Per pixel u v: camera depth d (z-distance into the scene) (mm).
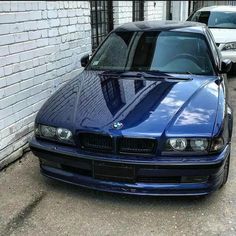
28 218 3299
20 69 4461
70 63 5938
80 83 4141
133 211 3402
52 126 3428
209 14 9570
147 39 4656
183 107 3453
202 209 3441
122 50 4637
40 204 3508
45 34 5039
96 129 3215
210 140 3156
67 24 5719
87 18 6484
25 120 4602
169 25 4910
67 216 3328
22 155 4508
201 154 3168
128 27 4961
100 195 3645
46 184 3850
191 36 4645
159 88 3846
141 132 3141
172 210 3422
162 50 4520
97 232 3115
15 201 3553
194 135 3137
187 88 3855
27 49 4594
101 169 3244
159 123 3217
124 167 3178
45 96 5125
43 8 4941
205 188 3271
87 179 3344
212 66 4406
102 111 3432
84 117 3377
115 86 3936
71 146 3363
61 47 5566
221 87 4020
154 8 11781
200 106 3482
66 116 3453
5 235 3082
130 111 3393
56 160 3434
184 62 4398
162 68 4359
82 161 3287
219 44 8164
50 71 5250
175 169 3139
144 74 4246
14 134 4367
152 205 3492
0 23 4051
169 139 3135
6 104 4211
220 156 3213
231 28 8977
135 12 10492
